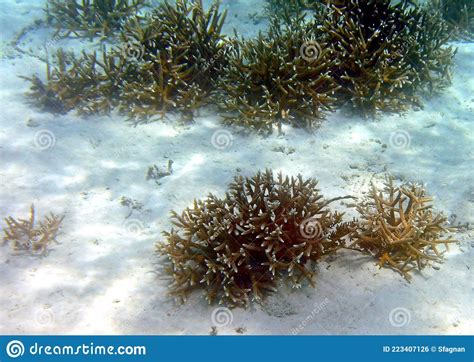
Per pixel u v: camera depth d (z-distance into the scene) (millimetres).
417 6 7070
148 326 3723
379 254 4219
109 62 6789
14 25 9000
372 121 6281
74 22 8859
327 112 6371
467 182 5137
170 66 6445
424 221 4191
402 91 6656
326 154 5719
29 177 5504
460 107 6641
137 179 5488
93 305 3916
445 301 3807
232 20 9180
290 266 3848
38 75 7578
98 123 6434
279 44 6277
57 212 5016
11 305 3885
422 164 5555
